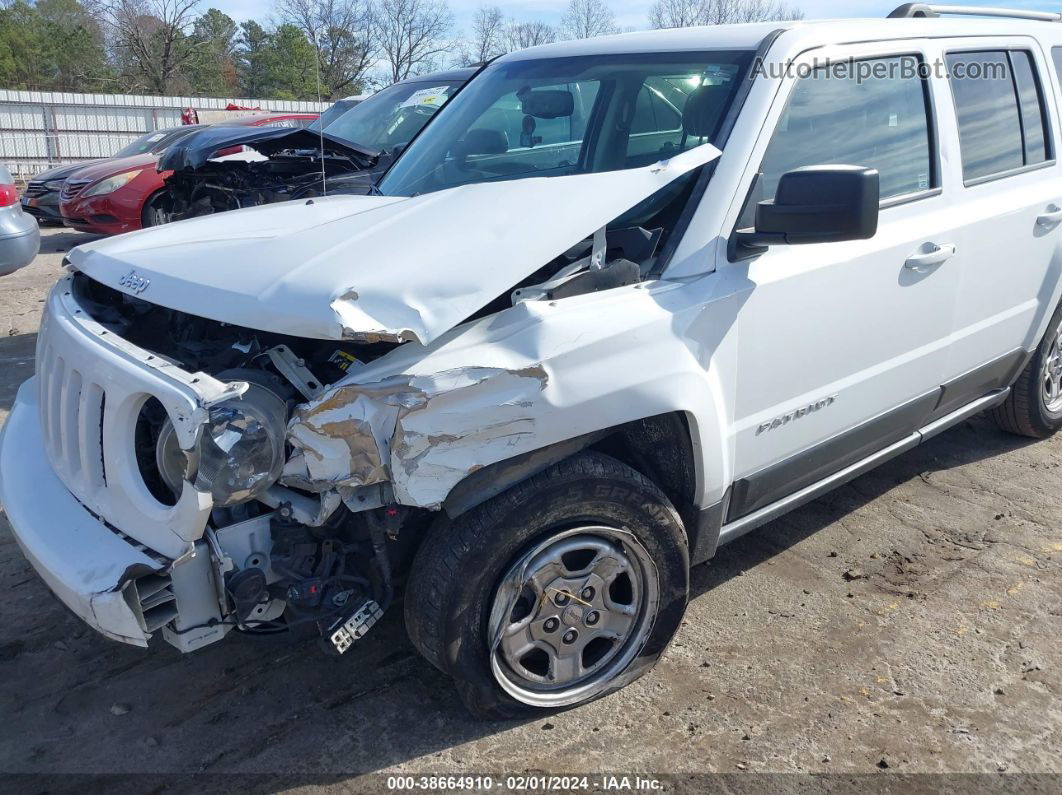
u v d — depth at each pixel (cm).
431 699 300
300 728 287
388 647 327
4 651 324
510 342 247
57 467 287
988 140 401
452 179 367
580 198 269
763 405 309
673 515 286
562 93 362
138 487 245
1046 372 483
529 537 262
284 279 245
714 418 286
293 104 2839
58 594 250
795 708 296
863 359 343
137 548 241
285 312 234
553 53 395
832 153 330
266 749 278
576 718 291
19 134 2358
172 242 304
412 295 236
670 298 278
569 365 251
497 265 248
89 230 1186
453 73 785
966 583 369
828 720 290
